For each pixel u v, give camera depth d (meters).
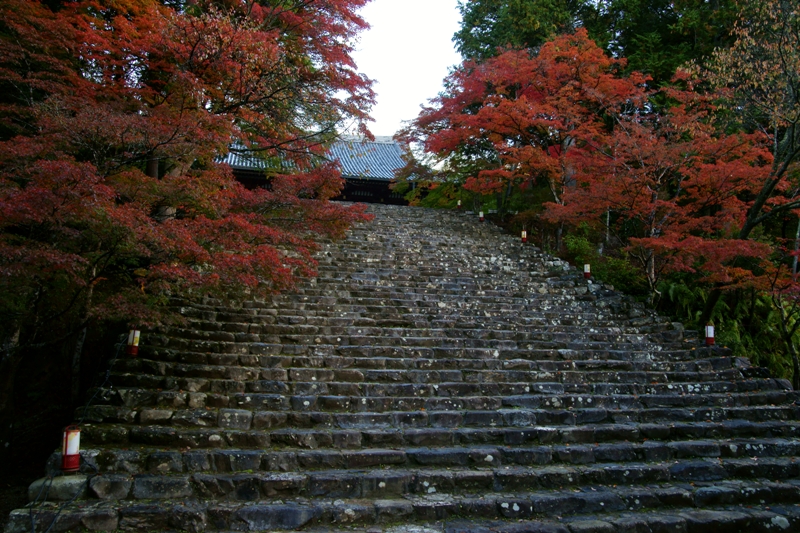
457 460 5.57
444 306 9.55
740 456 6.27
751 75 10.52
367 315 8.79
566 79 15.52
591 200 11.28
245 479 4.84
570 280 11.47
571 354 8.09
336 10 9.63
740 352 11.74
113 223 4.72
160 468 4.91
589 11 20.27
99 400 5.62
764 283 9.84
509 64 15.88
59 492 4.50
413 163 19.19
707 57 16.80
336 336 7.73
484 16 21.41
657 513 5.16
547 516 5.00
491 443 5.95
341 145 25.06
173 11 8.41
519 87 16.73
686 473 5.82
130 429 5.21
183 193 5.93
